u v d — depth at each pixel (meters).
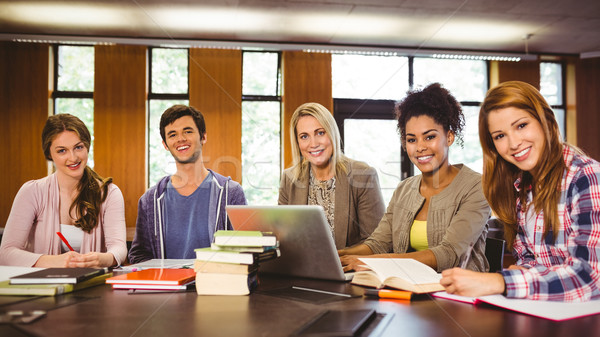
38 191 1.65
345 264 1.40
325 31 5.05
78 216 1.67
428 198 1.63
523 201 1.14
